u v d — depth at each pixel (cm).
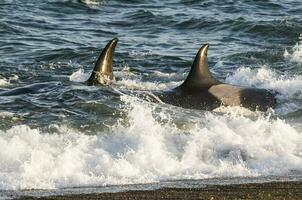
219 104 5312
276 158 4353
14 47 7375
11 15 9006
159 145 4331
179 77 6288
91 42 7825
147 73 6425
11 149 4147
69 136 4425
